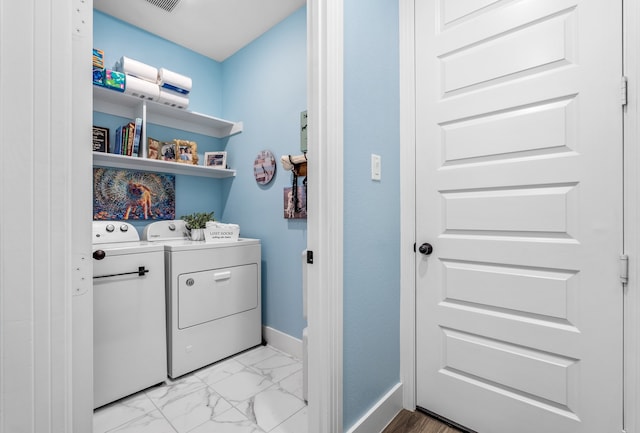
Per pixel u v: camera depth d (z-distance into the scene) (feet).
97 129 6.87
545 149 3.90
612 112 3.45
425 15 4.89
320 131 3.76
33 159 1.86
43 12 1.90
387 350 4.87
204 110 9.12
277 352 7.51
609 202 3.47
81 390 2.15
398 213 5.12
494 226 4.28
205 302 6.68
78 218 2.13
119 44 7.51
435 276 4.83
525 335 4.06
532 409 4.01
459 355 4.63
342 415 3.96
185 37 8.29
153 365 5.86
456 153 4.59
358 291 4.26
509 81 4.16
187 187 8.71
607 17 3.48
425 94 4.89
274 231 7.86
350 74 4.11
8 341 1.78
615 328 3.44
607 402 3.50
